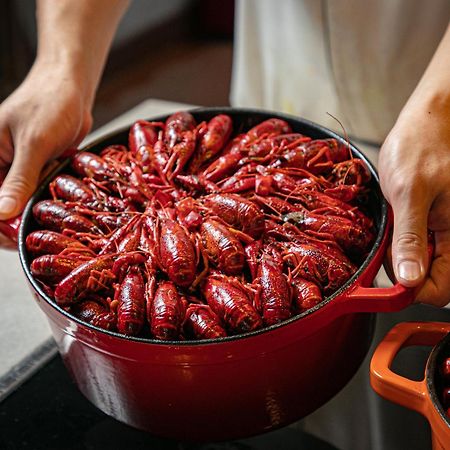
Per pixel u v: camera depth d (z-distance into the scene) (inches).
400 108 51.6
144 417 32.4
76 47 41.8
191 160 38.8
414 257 31.4
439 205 33.2
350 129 54.7
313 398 32.8
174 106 54.8
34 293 32.6
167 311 32.4
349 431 33.3
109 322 33.1
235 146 39.0
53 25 42.4
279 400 32.0
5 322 39.0
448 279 32.7
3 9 102.5
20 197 37.3
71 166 39.3
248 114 40.0
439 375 29.6
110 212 36.8
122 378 31.5
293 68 55.6
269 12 54.4
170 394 31.3
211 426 32.1
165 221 35.0
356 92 52.5
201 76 111.2
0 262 42.7
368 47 49.8
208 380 30.9
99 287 33.9
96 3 43.0
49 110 39.4
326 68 53.4
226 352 30.1
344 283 33.2
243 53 58.8
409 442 32.6
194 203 35.8
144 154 38.5
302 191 36.4
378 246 32.5
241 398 31.5
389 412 33.8
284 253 34.5
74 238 36.0
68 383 35.3
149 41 120.1
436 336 31.0
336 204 36.1
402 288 31.2
